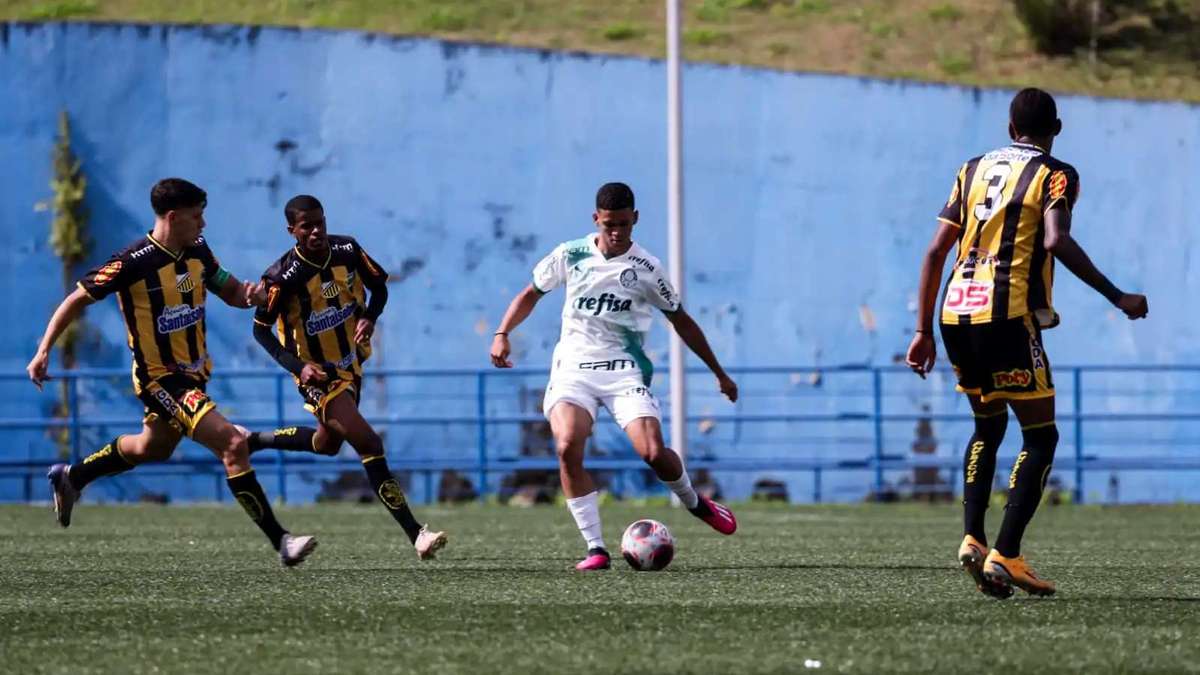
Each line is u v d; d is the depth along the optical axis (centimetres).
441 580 2566
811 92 7631
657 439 2792
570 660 1650
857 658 1662
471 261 7556
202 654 1705
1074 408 7094
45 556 3250
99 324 7356
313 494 7225
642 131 7600
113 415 7331
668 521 4947
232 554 3303
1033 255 2186
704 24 8581
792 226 7606
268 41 7531
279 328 2947
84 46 7462
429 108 7575
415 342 7512
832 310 7588
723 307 7562
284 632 1867
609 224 2786
